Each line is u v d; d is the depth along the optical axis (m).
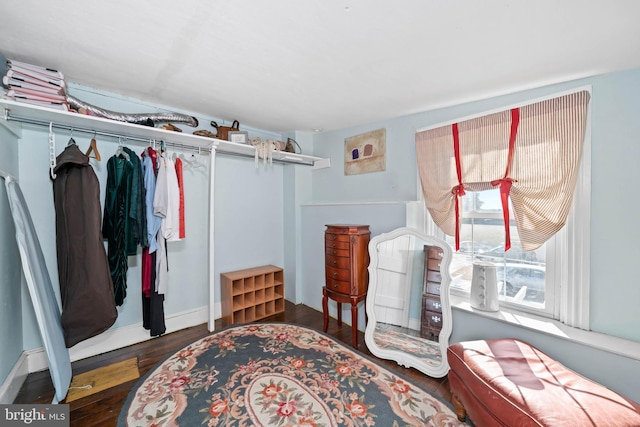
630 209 1.49
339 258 2.38
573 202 1.65
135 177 2.03
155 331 2.20
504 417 1.12
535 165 1.71
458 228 2.06
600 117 1.56
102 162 2.18
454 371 1.50
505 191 1.80
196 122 2.48
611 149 1.53
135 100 2.22
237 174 3.07
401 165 2.50
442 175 2.13
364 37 1.32
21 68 1.53
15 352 1.73
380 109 2.33
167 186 2.16
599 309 1.58
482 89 1.86
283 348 2.25
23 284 1.88
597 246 1.58
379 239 2.29
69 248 1.71
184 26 1.26
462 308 1.95
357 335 2.50
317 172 3.33
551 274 1.78
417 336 2.05
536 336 1.65
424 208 2.31
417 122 2.39
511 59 1.47
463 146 2.03
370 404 1.60
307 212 3.28
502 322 1.78
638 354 1.35
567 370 1.31
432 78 1.73
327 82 1.83
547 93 1.75
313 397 1.66
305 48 1.43
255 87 1.95
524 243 1.75
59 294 2.02
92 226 1.75
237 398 1.64
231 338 2.42
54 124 1.83
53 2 1.09
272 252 3.42
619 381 1.39
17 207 1.55
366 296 2.36
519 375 1.27
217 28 1.27
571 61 1.46
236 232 3.08
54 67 1.68
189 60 1.58
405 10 1.11
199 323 2.77
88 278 1.72
